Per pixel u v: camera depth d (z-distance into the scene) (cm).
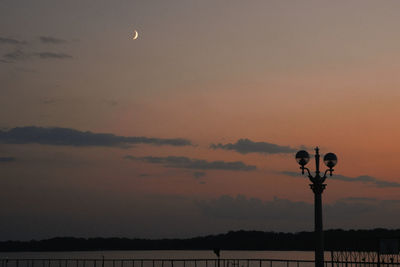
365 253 3966
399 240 3678
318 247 3388
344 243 4109
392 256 3878
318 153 3466
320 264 3369
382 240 3738
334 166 3434
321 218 3419
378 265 3756
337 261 4141
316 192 3441
